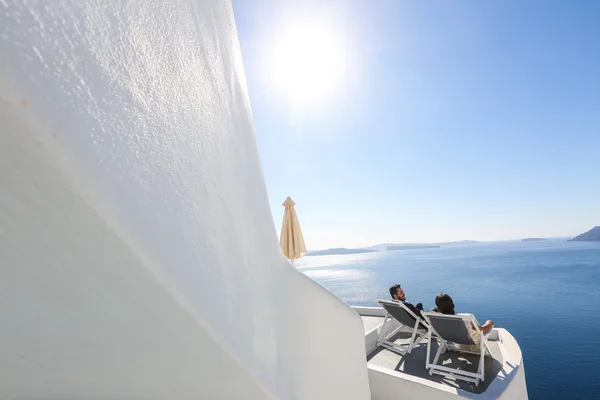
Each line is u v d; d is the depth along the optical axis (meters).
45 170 0.35
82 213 0.40
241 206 0.96
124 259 0.47
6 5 0.29
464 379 3.25
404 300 4.78
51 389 0.73
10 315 0.49
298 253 4.50
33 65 0.31
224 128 0.88
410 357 4.05
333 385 1.56
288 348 1.26
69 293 0.49
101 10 0.42
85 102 0.38
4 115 0.30
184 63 0.66
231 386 0.94
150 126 0.51
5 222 0.38
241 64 1.23
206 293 0.65
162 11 0.59
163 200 0.53
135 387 0.84
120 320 0.57
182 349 0.72
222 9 0.98
